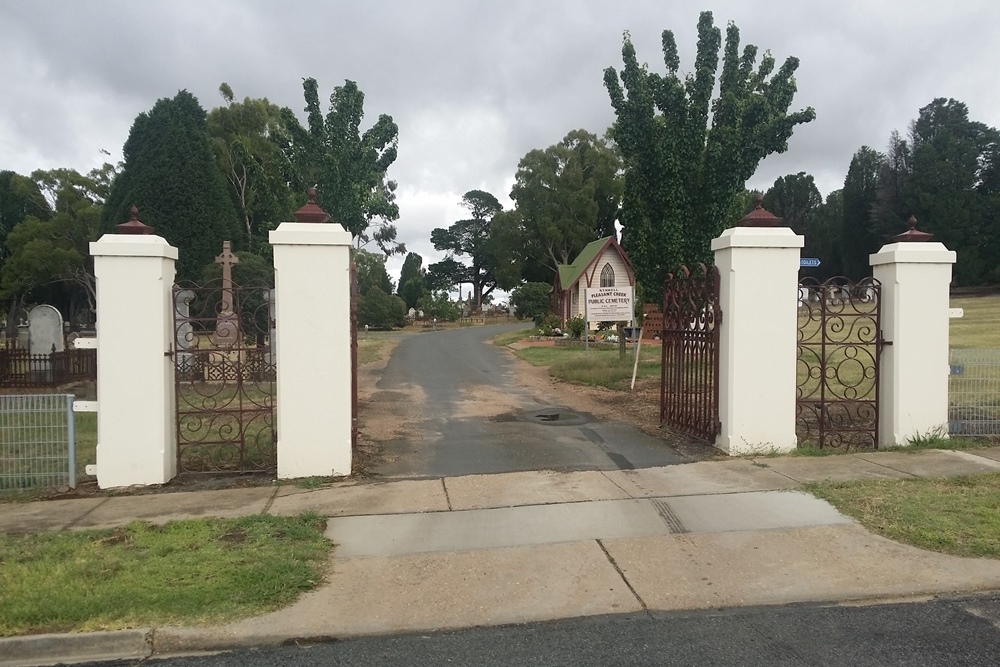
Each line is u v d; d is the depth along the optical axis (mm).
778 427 8562
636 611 4652
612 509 6574
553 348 28703
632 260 17562
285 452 7746
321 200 17703
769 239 8445
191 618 4500
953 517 6074
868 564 5246
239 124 45125
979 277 57219
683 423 9930
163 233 32969
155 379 7574
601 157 70250
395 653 4176
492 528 6133
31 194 48031
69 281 47406
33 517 6562
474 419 11711
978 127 60312
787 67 16516
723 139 16266
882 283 8977
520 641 4293
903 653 4062
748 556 5441
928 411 8773
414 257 86625
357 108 18359
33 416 7723
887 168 63125
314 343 7754
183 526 6121
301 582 4980
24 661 4199
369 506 6758
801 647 4156
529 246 72750
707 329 9133
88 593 4781
